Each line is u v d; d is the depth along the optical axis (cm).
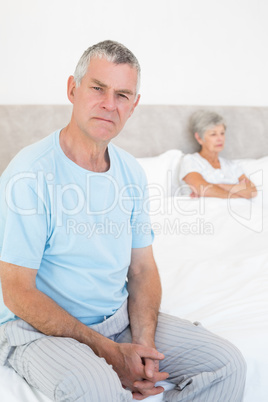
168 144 288
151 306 132
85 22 260
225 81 308
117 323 126
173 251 200
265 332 133
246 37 308
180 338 124
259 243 208
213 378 111
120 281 129
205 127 278
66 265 119
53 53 255
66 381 98
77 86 120
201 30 294
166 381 121
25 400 105
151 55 283
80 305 121
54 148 120
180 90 296
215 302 153
